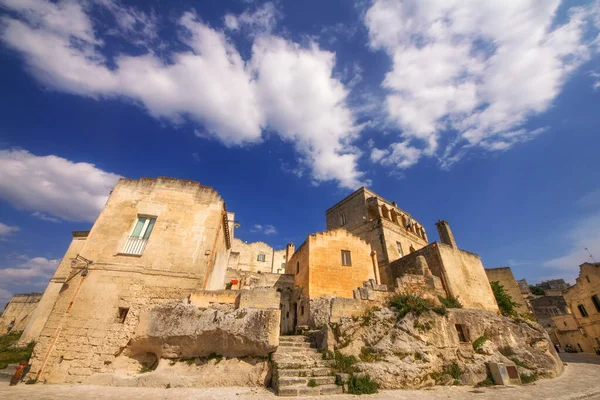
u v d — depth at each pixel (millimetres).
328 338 12391
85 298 13430
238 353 11477
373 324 13555
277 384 9656
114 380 11234
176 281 14539
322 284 18609
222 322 11781
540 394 10906
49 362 11953
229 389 10023
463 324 15148
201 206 16875
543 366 14961
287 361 10945
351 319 13648
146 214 16062
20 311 35656
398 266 23859
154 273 14484
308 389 9367
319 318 14945
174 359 11844
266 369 10852
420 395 10203
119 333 12797
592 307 29969
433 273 20156
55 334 12484
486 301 21391
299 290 20156
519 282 58781
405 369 11406
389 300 15375
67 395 9094
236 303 13414
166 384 10555
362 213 31375
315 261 19297
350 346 12430
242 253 55188
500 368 13078
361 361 11734
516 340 16078
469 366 13156
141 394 9391
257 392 9586
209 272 16125
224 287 23797
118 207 16062
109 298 13586
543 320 48156
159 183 17125
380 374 10898
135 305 13578
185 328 11984
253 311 12023
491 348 14711
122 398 8844
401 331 13117
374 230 28406
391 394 10039
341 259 20078
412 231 33688
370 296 15055
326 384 9984
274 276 23141
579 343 33281
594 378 14594
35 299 36625
